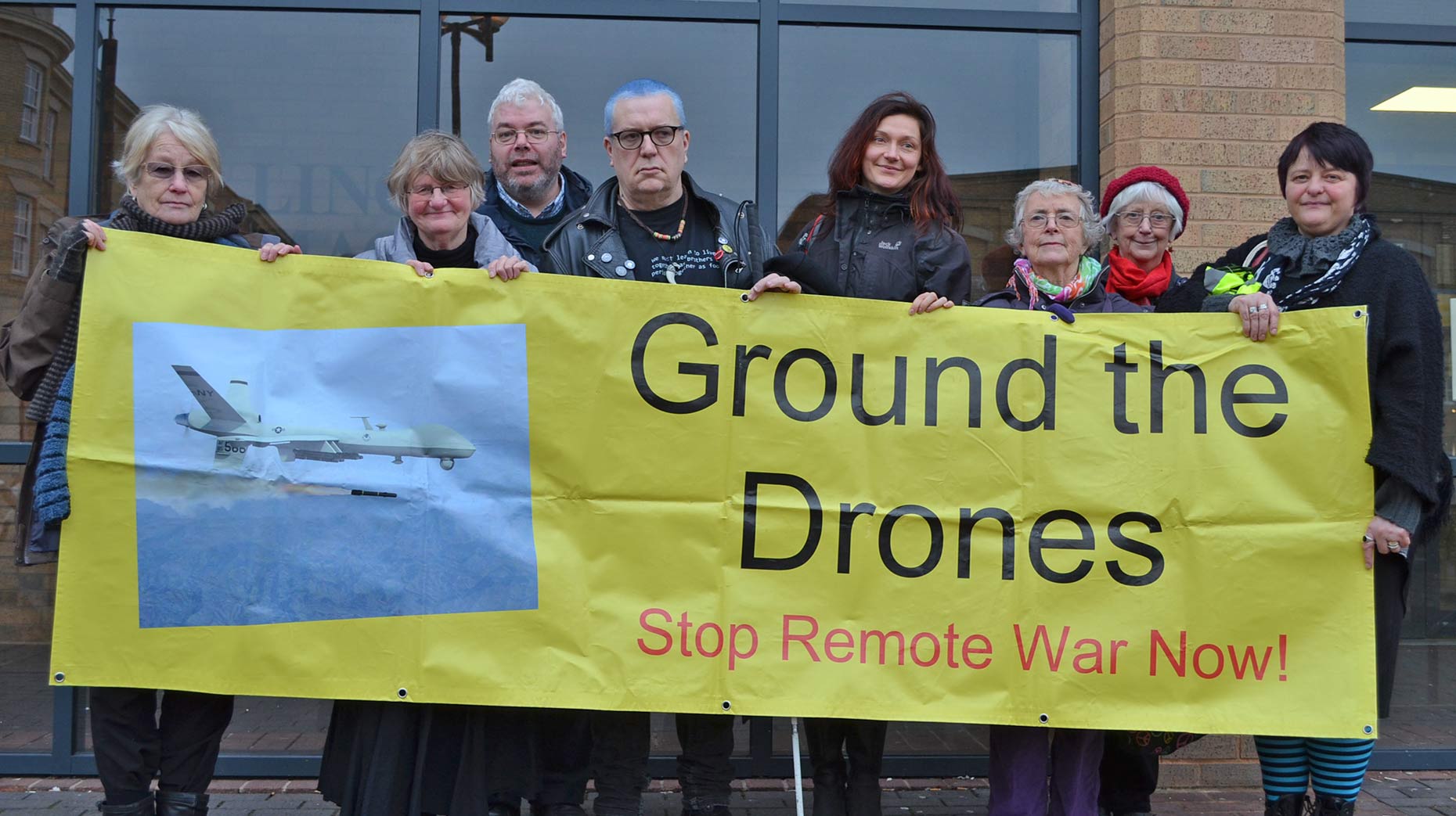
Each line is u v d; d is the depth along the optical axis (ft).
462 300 10.82
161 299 10.48
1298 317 10.86
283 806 14.12
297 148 15.61
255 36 15.62
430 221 11.05
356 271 10.77
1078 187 11.76
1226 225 15.17
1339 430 10.74
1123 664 10.82
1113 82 15.43
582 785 11.62
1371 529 10.59
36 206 15.37
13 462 15.17
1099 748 11.23
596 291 10.92
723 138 15.89
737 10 15.81
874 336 11.10
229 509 10.48
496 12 15.65
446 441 10.75
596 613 10.70
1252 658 10.78
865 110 12.03
